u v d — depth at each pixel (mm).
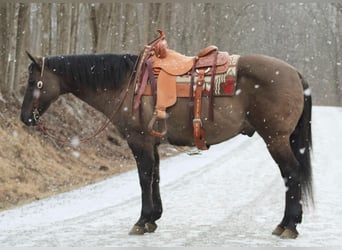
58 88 10102
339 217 11234
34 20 32812
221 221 10961
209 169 19547
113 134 26203
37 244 9000
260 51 85188
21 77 25031
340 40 89000
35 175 17266
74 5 28828
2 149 17797
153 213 9938
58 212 12289
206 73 9250
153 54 9742
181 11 42281
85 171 20078
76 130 23875
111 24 28453
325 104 93750
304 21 94750
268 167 19891
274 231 9594
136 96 9570
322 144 26922
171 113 9398
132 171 20109
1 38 21500
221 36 47500
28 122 10109
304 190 9422
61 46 26547
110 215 11719
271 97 8992
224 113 9172
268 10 85250
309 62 96562
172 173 18719
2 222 11227
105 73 9867
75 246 8820
